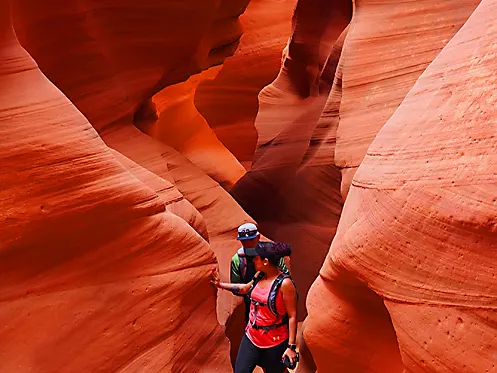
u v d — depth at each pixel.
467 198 1.84
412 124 2.31
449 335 1.83
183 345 2.80
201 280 2.94
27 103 2.40
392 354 2.50
